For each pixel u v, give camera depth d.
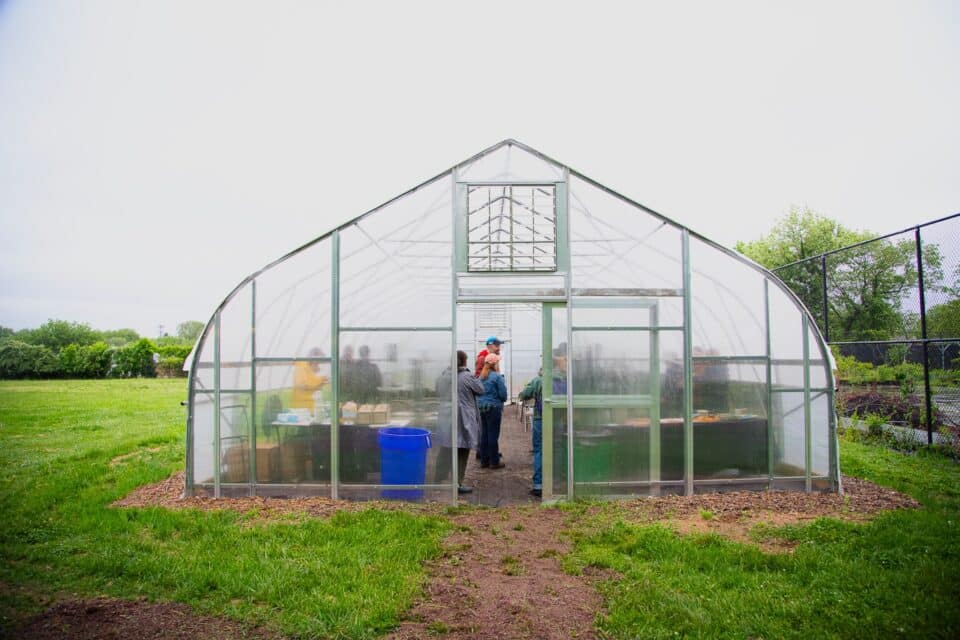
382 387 7.21
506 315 18.52
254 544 5.43
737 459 7.28
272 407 7.20
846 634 3.82
